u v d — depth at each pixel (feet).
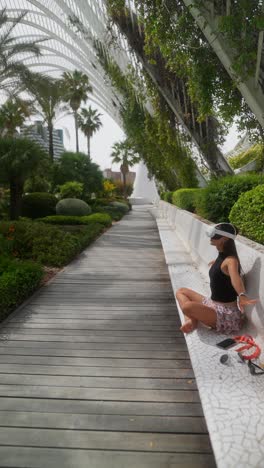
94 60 67.05
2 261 22.48
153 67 38.01
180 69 25.84
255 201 15.78
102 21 44.75
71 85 137.18
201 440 7.91
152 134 55.42
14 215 66.54
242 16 17.85
